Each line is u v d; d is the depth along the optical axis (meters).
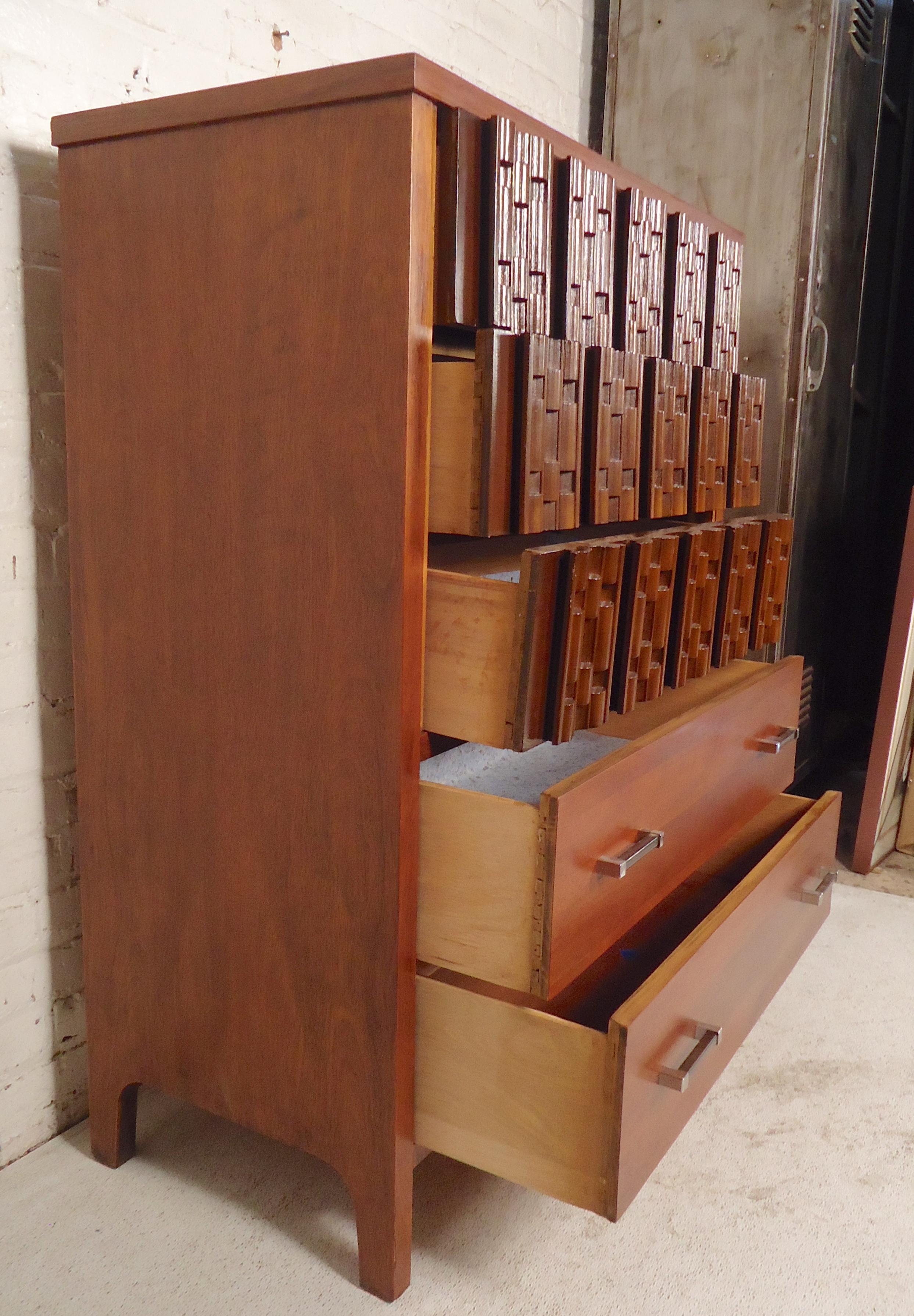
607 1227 1.18
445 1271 1.11
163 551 1.08
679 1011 1.04
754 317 2.01
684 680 1.24
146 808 1.15
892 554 2.98
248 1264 1.12
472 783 1.38
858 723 3.10
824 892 1.49
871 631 3.05
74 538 1.14
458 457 0.94
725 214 2.02
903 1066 1.50
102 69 1.20
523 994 1.22
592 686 1.04
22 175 1.13
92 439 1.11
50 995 1.30
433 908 1.01
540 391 0.95
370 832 0.99
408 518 0.92
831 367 2.15
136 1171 1.26
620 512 1.13
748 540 1.36
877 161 2.48
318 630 0.99
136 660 1.12
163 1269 1.11
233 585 1.04
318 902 1.04
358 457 0.94
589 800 0.99
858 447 2.65
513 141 0.93
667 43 2.03
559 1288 1.09
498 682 0.95
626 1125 0.95
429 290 0.90
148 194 1.02
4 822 1.21
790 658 1.60
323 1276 1.10
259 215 0.95
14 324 1.15
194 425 1.03
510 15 1.87
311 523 0.97
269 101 0.92
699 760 1.27
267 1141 1.33
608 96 2.12
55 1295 1.07
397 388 0.90
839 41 1.89
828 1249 1.15
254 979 1.10
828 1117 1.38
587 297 1.08
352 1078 1.05
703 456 1.30
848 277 2.15
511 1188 1.25
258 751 1.05
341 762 1.00
